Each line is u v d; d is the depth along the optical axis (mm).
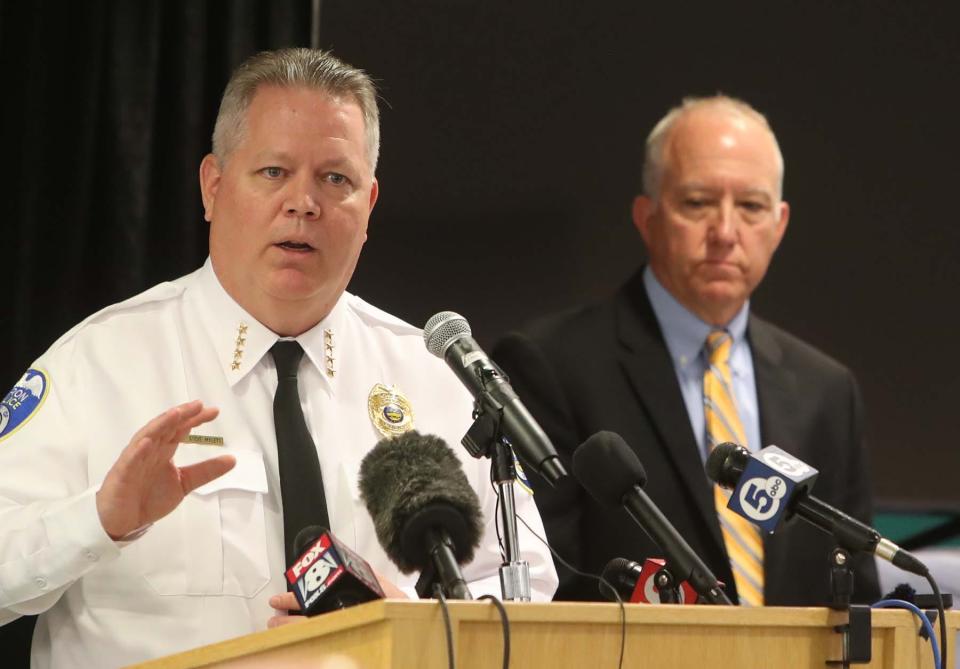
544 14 15039
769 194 14258
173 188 13648
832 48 15578
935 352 15328
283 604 7816
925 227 15484
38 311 13297
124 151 13516
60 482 8797
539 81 14984
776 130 15422
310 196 9281
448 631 5711
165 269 13625
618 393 13555
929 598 7340
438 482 6605
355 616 5832
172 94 13750
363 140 9617
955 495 15109
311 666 6074
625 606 6238
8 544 8141
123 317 9492
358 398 9727
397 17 14617
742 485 7215
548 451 7020
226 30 13906
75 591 8781
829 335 15203
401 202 14594
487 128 14812
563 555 12703
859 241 15367
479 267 14664
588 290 14758
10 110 13336
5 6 13391
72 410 8992
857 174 15453
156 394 9203
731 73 15383
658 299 14180
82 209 13375
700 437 13641
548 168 14914
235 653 6383
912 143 15578
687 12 15359
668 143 14398
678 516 12992
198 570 8750
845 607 6809
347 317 10000
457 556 6559
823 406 14164
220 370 9430
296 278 9258
